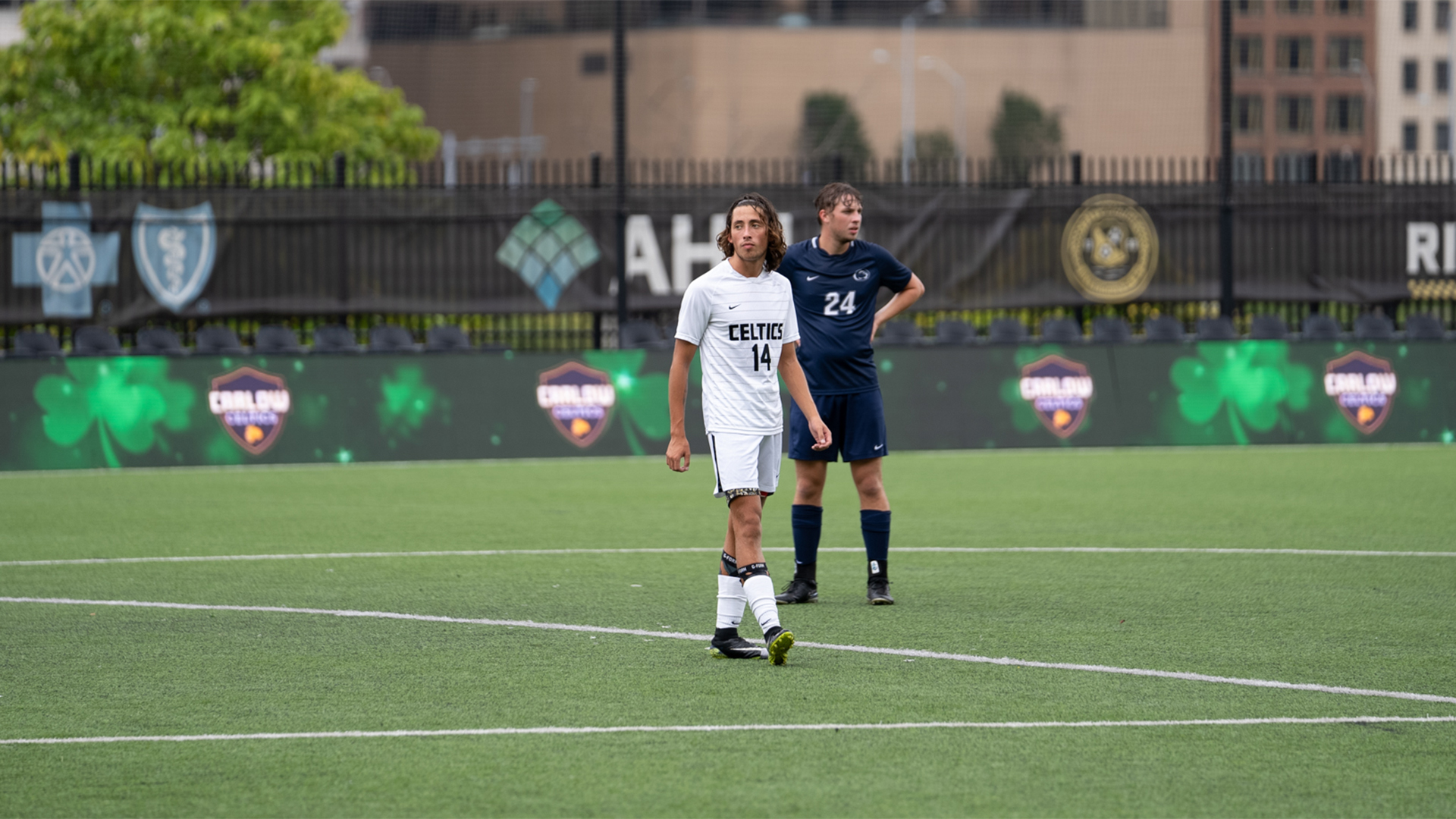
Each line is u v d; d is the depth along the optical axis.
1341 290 68.75
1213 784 17.62
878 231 66.94
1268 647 25.23
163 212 62.31
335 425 60.09
